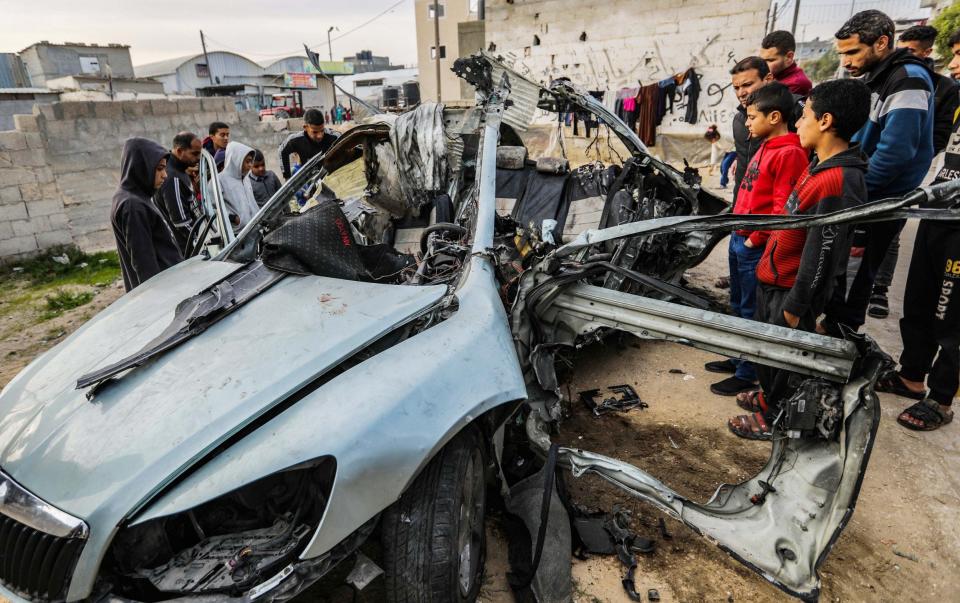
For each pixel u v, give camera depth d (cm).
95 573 140
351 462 145
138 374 176
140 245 343
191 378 169
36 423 171
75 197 702
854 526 232
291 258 218
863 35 300
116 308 232
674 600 198
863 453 158
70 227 701
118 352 192
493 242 248
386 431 150
